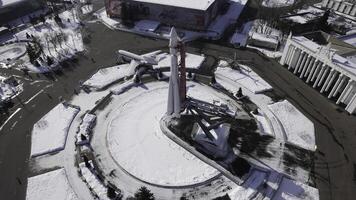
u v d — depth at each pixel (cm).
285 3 15062
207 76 9356
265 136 7169
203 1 12275
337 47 9712
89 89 8781
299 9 14300
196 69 9669
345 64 8188
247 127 7419
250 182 6028
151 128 7356
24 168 6362
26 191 5872
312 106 8262
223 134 6650
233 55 10550
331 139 7194
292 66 9738
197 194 5819
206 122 7156
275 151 6781
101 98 8419
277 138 7131
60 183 6025
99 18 13300
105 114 7844
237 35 11919
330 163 6550
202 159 6512
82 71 9625
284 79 9344
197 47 11025
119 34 11912
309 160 6600
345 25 12644
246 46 11125
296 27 11812
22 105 8169
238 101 8325
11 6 12812
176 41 5431
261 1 15450
